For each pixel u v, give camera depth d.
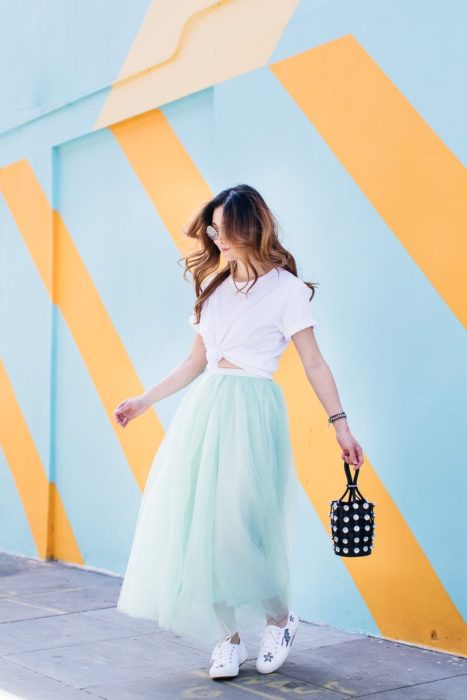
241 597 2.76
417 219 3.25
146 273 4.49
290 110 3.70
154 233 4.45
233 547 2.77
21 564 4.94
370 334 3.39
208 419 2.89
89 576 4.59
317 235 3.59
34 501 5.14
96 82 4.75
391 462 3.31
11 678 2.86
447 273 3.16
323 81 3.58
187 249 4.25
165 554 2.86
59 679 2.85
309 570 3.59
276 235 2.95
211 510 2.81
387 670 2.94
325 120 3.57
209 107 4.16
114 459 4.64
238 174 3.92
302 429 3.63
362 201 3.43
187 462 2.88
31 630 3.48
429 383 3.20
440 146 3.19
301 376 3.64
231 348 2.92
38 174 5.18
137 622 3.61
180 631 2.80
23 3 5.31
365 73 3.43
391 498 3.30
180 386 3.14
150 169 4.48
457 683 2.80
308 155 3.63
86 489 4.82
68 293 4.99
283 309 2.88
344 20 3.51
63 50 4.99
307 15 3.65
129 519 4.54
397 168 3.32
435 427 3.18
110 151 4.73
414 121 3.27
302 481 3.62
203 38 4.12
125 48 4.56
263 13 3.83
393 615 3.30
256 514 2.82
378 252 3.37
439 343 3.17
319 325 3.57
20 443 5.27
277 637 2.91
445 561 3.14
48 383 5.05
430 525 3.19
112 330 4.68
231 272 2.96
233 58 3.96
